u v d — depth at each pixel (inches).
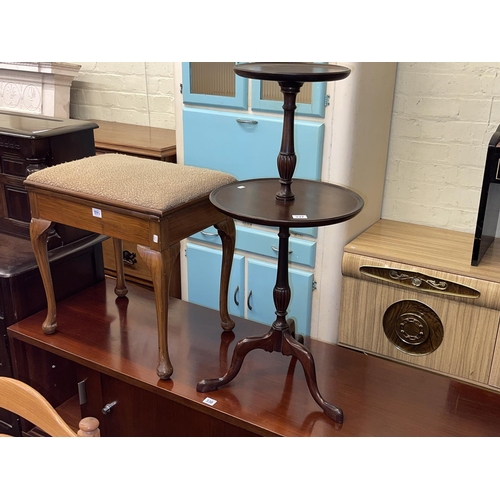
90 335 68.8
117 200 56.6
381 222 95.2
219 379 58.9
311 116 80.4
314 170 81.5
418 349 81.8
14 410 44.2
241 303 96.7
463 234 90.0
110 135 109.0
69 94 119.9
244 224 92.0
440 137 88.9
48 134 69.9
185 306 75.8
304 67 51.5
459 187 89.7
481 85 84.0
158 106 118.6
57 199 61.9
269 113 83.7
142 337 68.7
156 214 54.2
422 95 88.2
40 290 73.6
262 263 91.5
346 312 85.8
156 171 63.3
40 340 67.5
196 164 93.3
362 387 60.3
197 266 99.4
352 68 75.7
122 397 65.6
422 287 78.3
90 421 40.4
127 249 104.4
